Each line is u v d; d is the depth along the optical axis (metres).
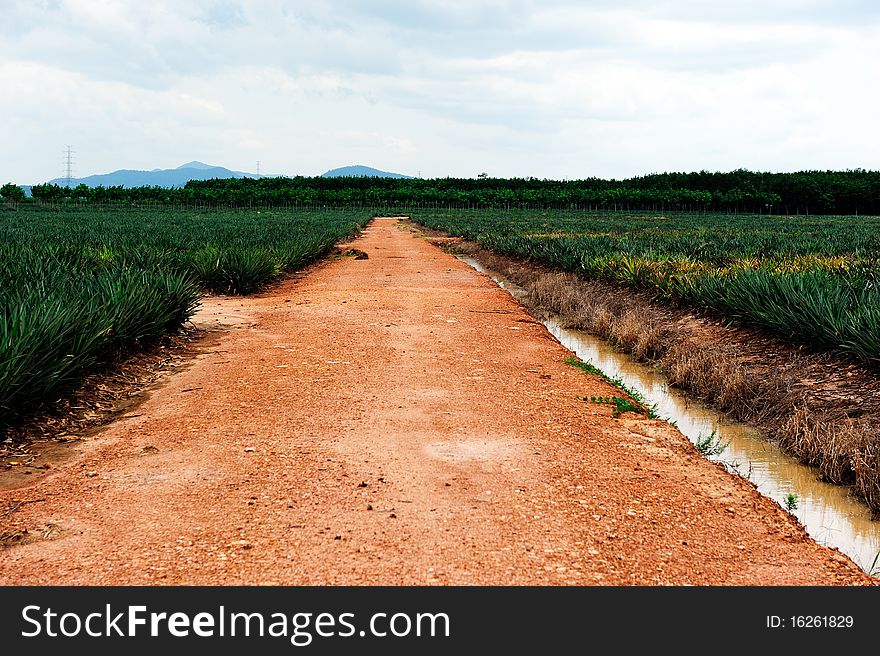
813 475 6.30
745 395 8.19
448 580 3.86
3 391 5.91
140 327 9.20
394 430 6.54
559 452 6.09
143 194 131.25
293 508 4.74
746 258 17.48
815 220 85.69
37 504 4.80
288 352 10.07
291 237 28.58
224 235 28.92
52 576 3.87
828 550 4.56
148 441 6.18
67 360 7.02
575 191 155.12
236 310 14.15
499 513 4.74
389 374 8.80
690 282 13.45
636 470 5.75
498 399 7.79
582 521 4.68
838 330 8.69
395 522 4.55
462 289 18.58
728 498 5.29
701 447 6.83
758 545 4.51
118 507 4.75
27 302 7.88
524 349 10.84
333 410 7.14
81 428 6.59
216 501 4.86
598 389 8.53
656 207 146.12
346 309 14.42
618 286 16.89
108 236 25.70
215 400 7.52
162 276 11.52
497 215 96.31
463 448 6.09
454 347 10.73
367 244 38.31
